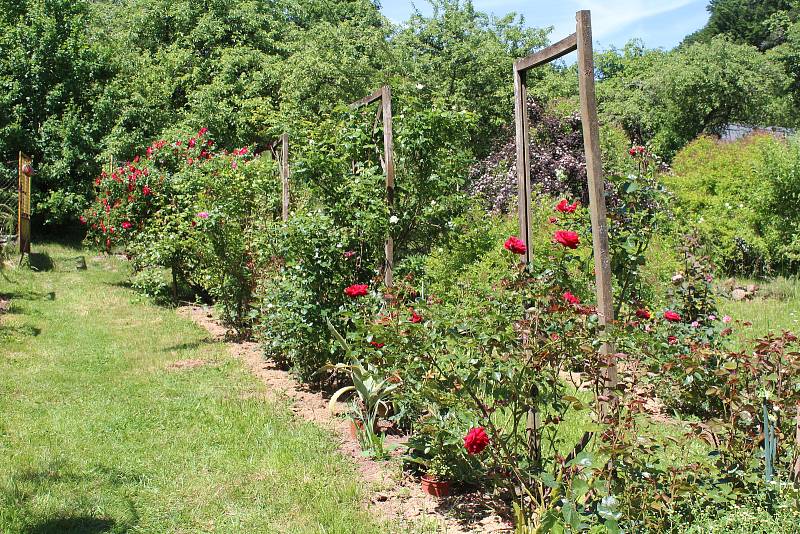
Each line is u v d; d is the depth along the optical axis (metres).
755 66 25.55
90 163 16.98
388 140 6.27
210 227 8.84
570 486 3.17
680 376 4.00
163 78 20.73
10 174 16.42
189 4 23.19
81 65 17.56
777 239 12.73
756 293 11.36
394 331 3.73
